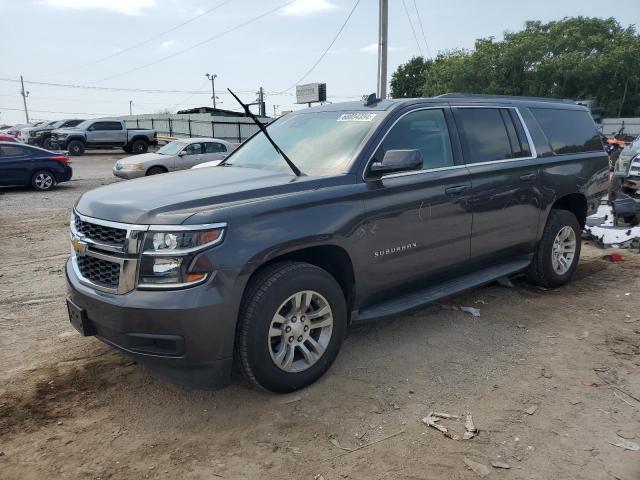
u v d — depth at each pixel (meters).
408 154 3.73
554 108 5.86
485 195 4.70
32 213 11.62
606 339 4.48
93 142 31.28
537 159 5.33
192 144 18.23
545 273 5.59
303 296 3.48
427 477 2.78
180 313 2.99
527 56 43.88
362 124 4.21
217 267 3.06
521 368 3.96
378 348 4.27
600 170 6.16
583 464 2.88
